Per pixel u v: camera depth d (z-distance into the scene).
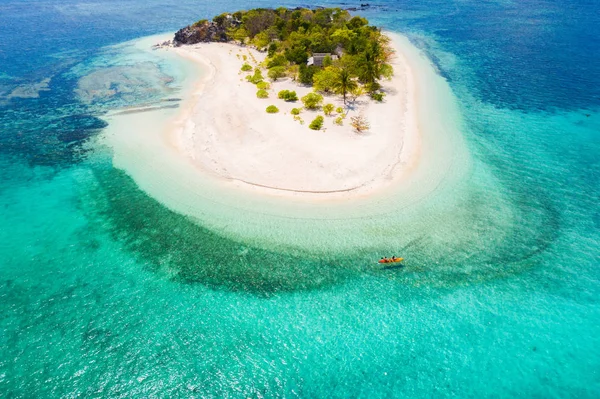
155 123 72.31
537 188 52.47
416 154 58.91
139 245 44.34
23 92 89.00
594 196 50.91
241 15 130.25
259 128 63.78
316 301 36.91
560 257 41.66
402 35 130.00
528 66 97.06
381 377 30.84
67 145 65.75
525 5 173.50
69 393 30.31
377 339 33.62
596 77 88.56
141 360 32.53
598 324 34.66
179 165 58.44
